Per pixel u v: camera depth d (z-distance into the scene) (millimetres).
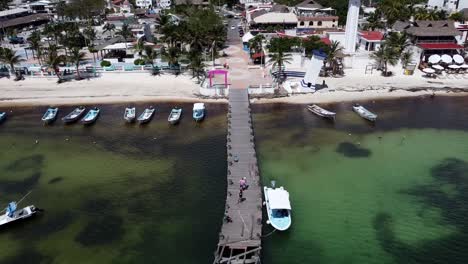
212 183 48969
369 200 46062
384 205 45219
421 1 178500
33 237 40438
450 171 52156
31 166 54031
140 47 96188
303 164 53562
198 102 75438
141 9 192625
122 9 195875
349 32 94812
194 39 97625
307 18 129750
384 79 86438
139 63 90812
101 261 37250
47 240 40031
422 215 43562
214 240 39438
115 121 68312
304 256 37656
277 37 102750
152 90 81125
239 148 53844
